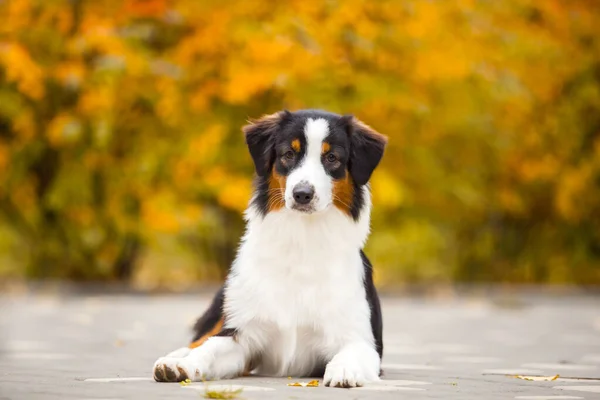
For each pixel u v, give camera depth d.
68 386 5.43
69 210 18.69
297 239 6.18
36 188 19.23
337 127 6.41
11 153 18.20
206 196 19.09
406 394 5.23
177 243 22.19
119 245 19.61
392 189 17.28
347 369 5.64
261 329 6.24
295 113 6.57
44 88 17.30
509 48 18.36
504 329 12.02
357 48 17.06
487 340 10.28
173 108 17.31
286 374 6.32
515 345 9.65
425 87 18.12
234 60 16.56
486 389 5.59
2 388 5.30
